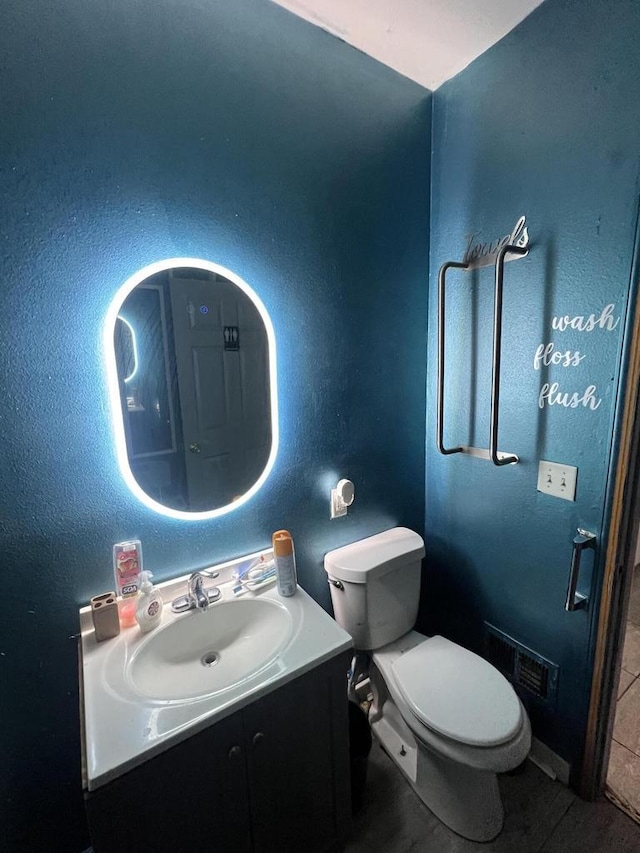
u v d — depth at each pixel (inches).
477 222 53.9
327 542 59.1
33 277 36.0
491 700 45.7
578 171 42.3
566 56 41.7
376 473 62.6
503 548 56.6
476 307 55.4
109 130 37.5
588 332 43.4
